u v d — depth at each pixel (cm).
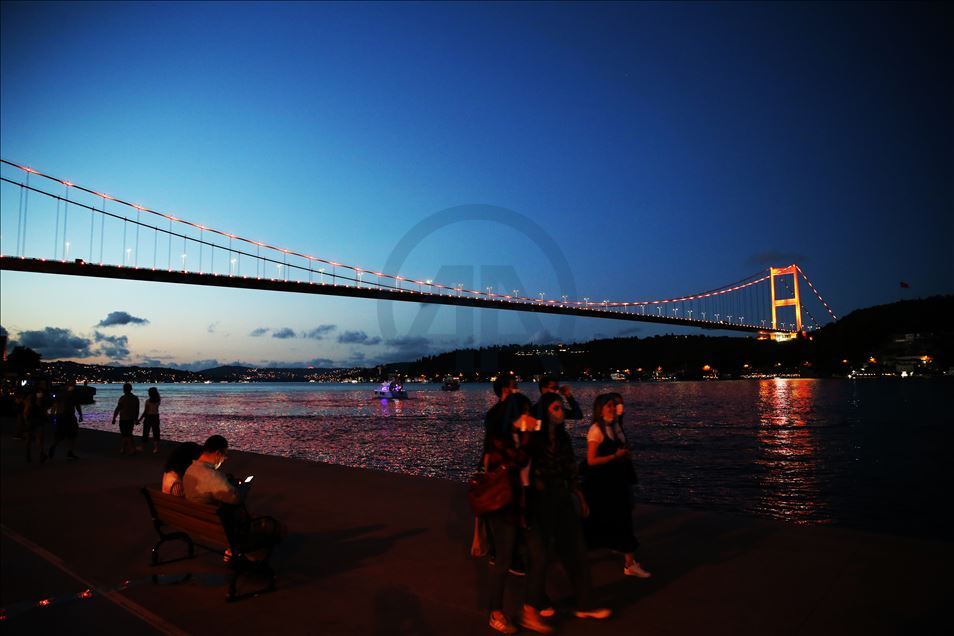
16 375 6481
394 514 641
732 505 1403
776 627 362
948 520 1255
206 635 370
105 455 1191
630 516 449
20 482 874
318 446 2723
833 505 1406
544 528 382
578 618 382
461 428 3828
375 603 414
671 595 413
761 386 13175
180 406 7625
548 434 393
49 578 473
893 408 5544
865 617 372
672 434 3198
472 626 377
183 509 462
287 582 454
